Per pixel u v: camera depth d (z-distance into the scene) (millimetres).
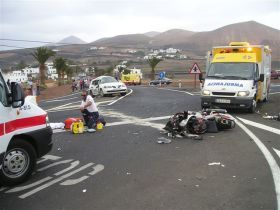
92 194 4262
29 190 4461
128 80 46500
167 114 10742
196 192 4242
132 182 4637
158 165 5363
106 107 13328
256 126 8594
